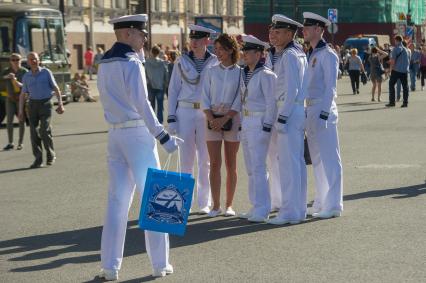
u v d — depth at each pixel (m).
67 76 45.47
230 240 14.52
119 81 11.79
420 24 155.50
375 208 17.00
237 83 16.28
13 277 12.45
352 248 13.72
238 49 16.30
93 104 52.41
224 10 116.44
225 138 16.53
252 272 12.41
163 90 37.47
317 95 16.14
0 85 40.34
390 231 14.89
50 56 44.22
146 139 12.02
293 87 15.34
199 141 16.98
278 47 15.71
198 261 13.12
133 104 11.76
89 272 12.66
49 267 13.01
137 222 16.23
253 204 16.22
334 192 16.30
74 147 29.22
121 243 12.23
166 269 12.33
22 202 18.69
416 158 24.33
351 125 34.84
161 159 25.39
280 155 15.72
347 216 16.30
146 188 11.74
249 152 16.09
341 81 82.12
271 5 69.69
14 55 29.73
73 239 14.93
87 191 20.00
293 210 15.77
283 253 13.52
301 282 11.83
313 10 130.00
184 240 14.58
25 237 15.15
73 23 85.25
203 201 17.06
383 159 24.20
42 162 24.69
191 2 107.56
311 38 16.08
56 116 42.91
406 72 45.12
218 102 16.36
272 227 15.51
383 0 131.00
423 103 48.06
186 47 47.31
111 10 91.56
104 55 11.98
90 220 16.55
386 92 60.78
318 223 15.74
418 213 16.44
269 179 17.30
